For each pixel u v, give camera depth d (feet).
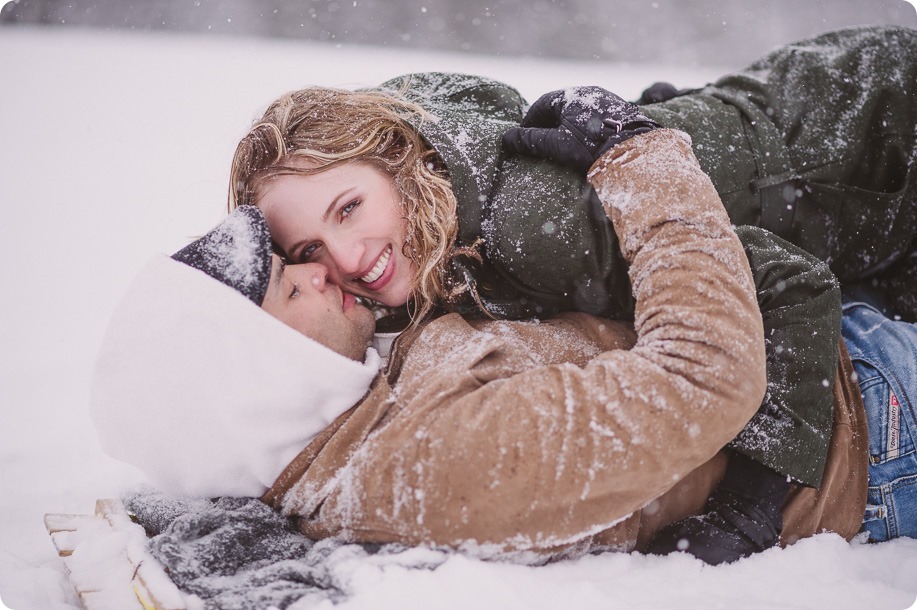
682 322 5.07
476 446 4.82
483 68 43.62
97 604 5.11
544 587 5.05
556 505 4.81
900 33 8.27
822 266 6.43
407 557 5.05
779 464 5.85
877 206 7.73
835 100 7.88
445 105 7.91
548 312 6.82
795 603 5.32
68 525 6.20
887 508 6.35
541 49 54.60
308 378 5.45
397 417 5.27
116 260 16.83
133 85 34.86
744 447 5.91
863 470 6.33
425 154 6.83
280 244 6.68
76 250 17.51
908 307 8.12
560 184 6.31
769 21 52.80
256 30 55.21
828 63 8.02
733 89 8.04
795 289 6.23
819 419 6.03
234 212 5.86
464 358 5.55
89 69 38.78
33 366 11.82
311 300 5.83
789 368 5.99
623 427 4.75
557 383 5.01
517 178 6.54
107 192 21.57
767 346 6.08
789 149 7.55
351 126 6.67
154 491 6.39
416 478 4.95
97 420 5.58
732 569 5.62
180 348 5.39
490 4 54.34
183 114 29.76
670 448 4.78
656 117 7.07
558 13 54.19
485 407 4.97
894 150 7.82
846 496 6.28
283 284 5.75
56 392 10.84
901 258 8.13
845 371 6.61
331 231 6.50
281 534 5.60
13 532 7.25
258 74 37.04
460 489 4.83
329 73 37.50
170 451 5.59
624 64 51.60
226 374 5.40
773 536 5.88
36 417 9.99
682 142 6.08
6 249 17.67
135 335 5.42
